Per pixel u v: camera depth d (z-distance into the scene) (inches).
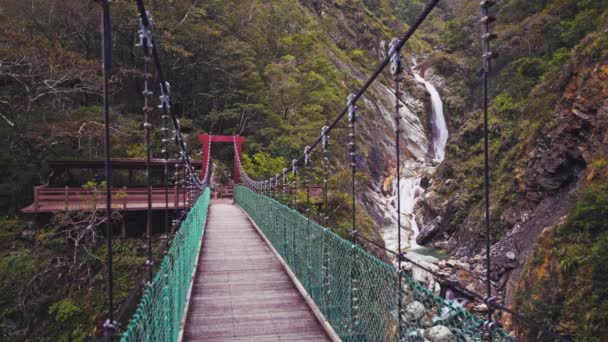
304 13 1412.4
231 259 248.2
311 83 943.0
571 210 347.3
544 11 880.9
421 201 732.7
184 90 858.1
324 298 144.6
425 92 1268.5
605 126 423.5
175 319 125.2
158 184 581.0
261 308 163.9
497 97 783.1
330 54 1199.6
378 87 1242.6
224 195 744.3
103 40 52.8
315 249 161.3
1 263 378.6
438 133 1235.2
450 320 65.8
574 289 292.4
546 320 294.4
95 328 334.6
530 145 557.0
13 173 507.2
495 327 54.7
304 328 143.2
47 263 380.2
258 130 821.9
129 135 615.5
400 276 84.4
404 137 1082.7
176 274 129.0
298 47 1094.4
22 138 519.2
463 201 627.2
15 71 530.3
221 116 807.1
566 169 478.0
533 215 495.5
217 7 916.6
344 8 1696.6
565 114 486.9
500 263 464.1
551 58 780.0
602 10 706.8
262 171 684.7
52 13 656.4
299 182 564.4
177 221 154.6
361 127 940.6
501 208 555.5
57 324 347.3
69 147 559.2
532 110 615.2
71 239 407.5
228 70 858.1
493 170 629.6
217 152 816.3
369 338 101.3
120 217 418.9
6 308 350.6
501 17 1062.4
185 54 744.3
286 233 229.5
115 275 379.6
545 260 332.2
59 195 430.6
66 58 534.3
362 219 544.1
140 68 761.6
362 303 107.0
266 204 312.2
